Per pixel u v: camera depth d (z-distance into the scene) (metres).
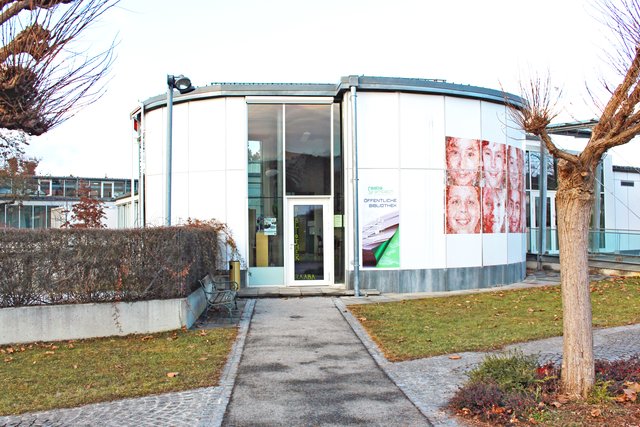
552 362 6.67
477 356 7.57
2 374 6.91
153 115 16.42
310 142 15.23
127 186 46.16
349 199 14.66
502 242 16.11
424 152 14.84
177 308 9.51
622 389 5.43
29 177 32.66
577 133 20.53
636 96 5.09
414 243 14.72
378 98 14.62
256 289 14.54
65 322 9.03
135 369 7.07
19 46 3.68
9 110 3.76
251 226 15.11
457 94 15.02
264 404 5.73
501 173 16.09
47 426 5.12
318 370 7.05
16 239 9.00
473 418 5.16
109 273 9.29
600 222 25.69
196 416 5.34
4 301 8.94
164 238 9.56
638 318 10.33
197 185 15.34
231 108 15.08
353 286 14.44
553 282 16.78
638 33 5.21
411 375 6.73
